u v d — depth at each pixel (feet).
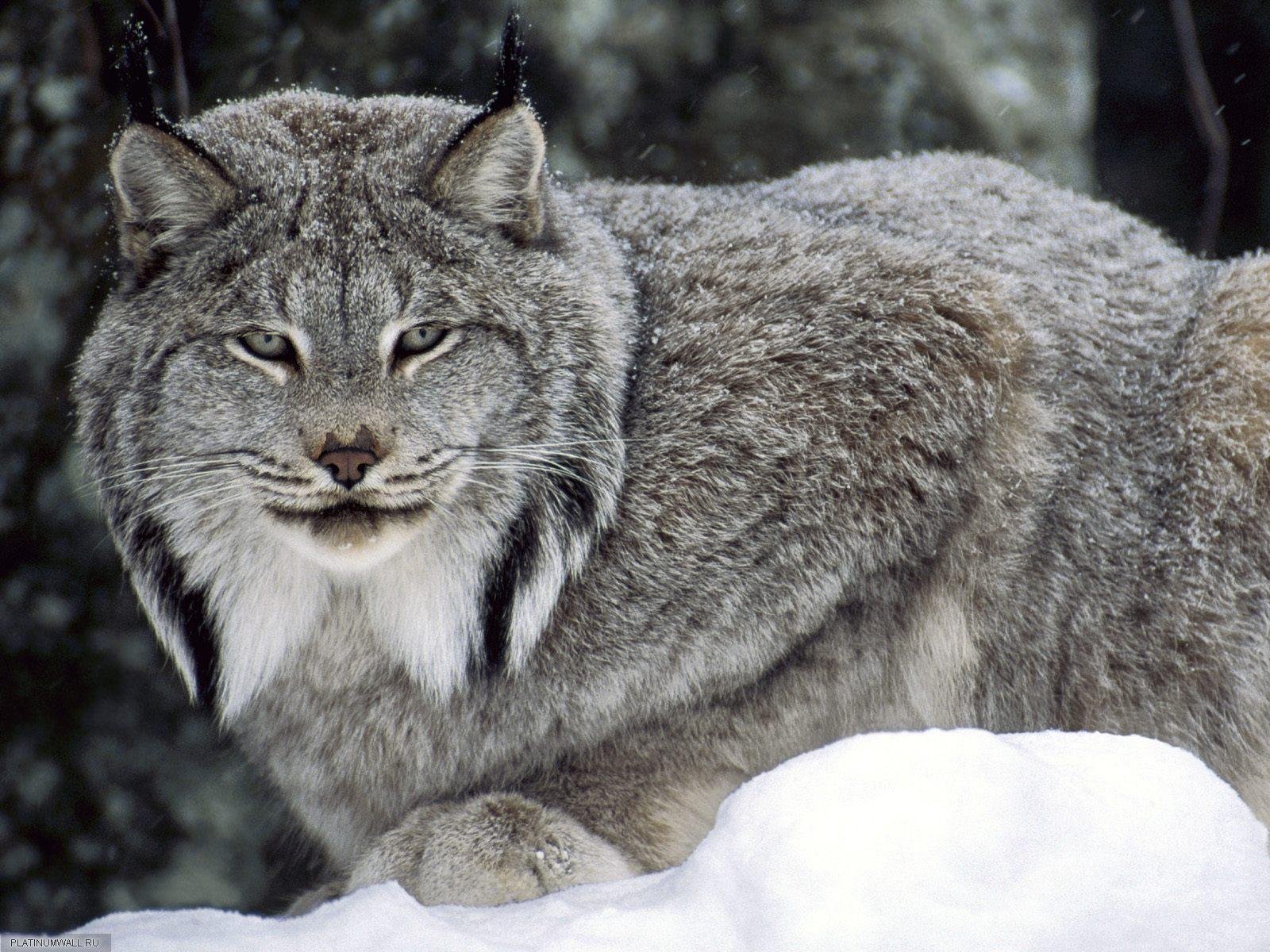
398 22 43.37
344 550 21.95
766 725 25.39
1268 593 25.41
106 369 23.30
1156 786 17.21
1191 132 63.67
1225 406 25.96
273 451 21.84
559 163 44.19
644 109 45.93
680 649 24.76
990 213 29.25
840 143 47.16
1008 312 26.04
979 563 25.38
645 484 24.52
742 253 26.21
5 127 39.81
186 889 41.42
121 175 22.52
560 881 23.03
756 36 47.01
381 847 23.90
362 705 24.97
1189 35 48.06
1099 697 25.73
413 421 22.02
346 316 21.93
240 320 21.98
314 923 16.79
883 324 25.55
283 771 26.07
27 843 41.29
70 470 41.32
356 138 23.57
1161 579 25.68
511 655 24.18
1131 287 28.17
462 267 22.56
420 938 16.11
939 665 25.63
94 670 42.29
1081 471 25.82
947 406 25.23
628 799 25.18
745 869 16.14
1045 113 50.24
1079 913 15.33
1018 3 51.21
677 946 15.64
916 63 48.19
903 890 15.55
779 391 24.99
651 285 25.70
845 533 24.86
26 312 40.47
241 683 24.30
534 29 44.45
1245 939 14.92
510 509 23.39
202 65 41.42
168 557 23.63
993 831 16.20
